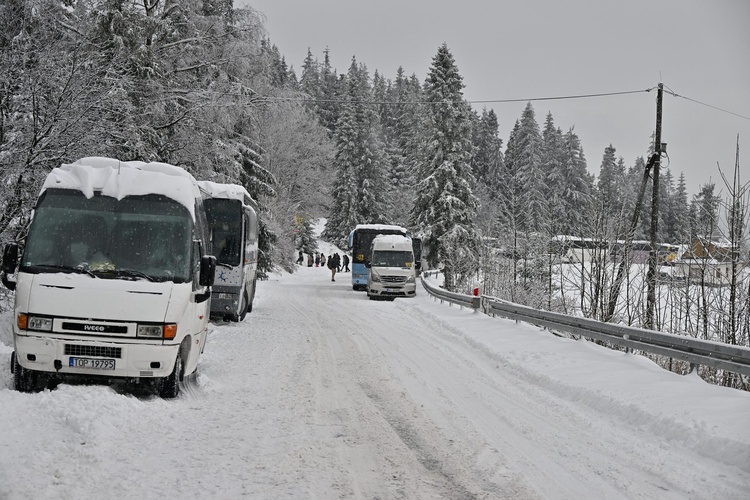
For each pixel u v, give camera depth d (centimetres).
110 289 811
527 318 1717
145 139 1975
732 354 920
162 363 808
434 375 1123
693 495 550
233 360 1212
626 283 2208
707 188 1898
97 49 1702
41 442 586
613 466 627
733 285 1720
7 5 1303
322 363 1219
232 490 516
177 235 887
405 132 9100
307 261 6912
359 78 8094
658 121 2350
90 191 891
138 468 555
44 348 784
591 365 1148
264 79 2670
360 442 686
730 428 711
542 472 603
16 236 1298
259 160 3609
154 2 2358
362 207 7106
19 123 1262
